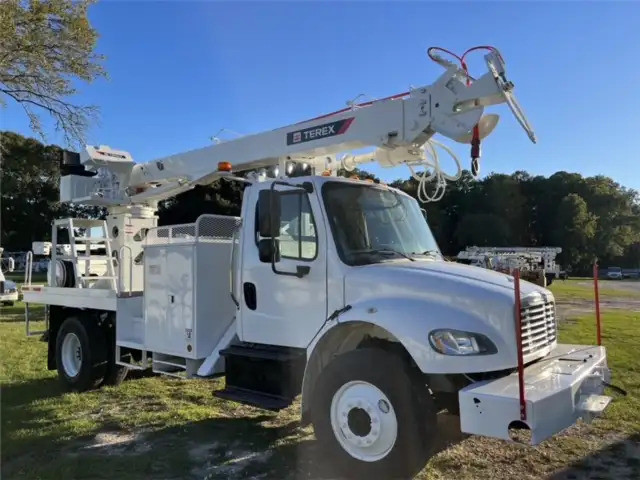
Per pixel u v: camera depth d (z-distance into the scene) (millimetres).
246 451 5074
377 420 4176
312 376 4738
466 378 4117
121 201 7672
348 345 4855
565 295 27359
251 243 5363
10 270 12258
